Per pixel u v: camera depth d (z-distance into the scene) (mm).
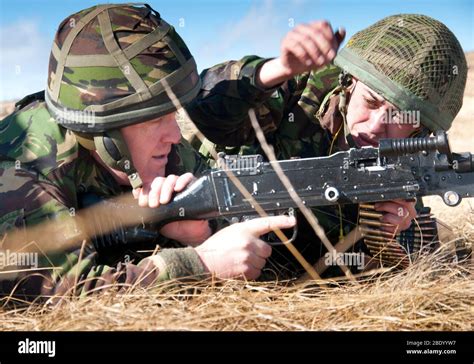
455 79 3352
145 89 2887
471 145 9336
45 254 2734
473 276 3156
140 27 2953
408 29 3307
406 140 2938
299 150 3686
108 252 3104
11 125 3018
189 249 2848
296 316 2723
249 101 3348
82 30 2945
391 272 3312
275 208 2961
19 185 2762
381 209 3160
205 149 3904
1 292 2744
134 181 2963
